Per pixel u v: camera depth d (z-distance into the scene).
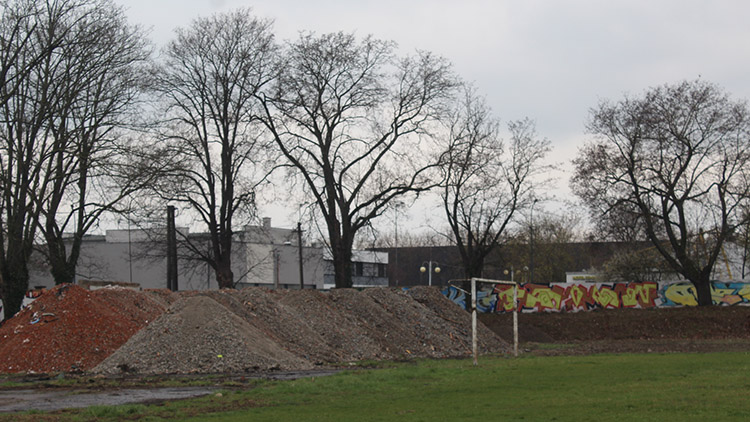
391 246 113.62
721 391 17.83
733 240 51.28
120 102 38.34
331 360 30.20
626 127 51.19
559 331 51.31
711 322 49.22
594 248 55.50
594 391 18.59
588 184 52.47
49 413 15.54
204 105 49.22
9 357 26.78
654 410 14.70
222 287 49.94
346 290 38.50
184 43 47.88
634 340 47.94
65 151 36.31
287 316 32.59
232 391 19.55
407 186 50.31
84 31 36.31
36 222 36.78
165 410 16.12
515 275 90.88
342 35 48.53
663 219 51.75
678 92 50.12
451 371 24.80
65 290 29.70
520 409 15.38
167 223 49.19
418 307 40.66
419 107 50.34
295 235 80.69
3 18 35.00
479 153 53.50
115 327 29.20
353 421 14.12
